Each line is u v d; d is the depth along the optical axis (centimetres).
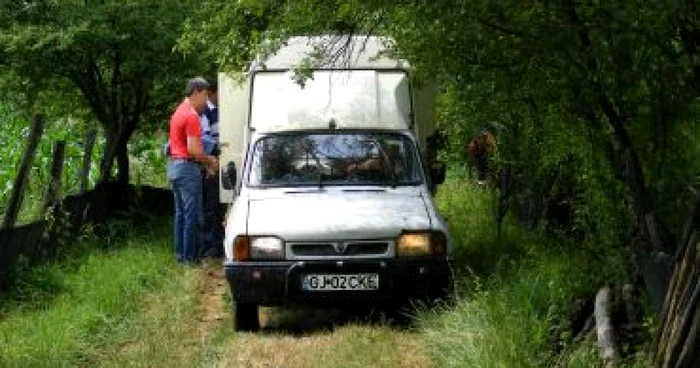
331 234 827
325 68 974
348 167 942
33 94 1320
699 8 524
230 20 744
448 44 661
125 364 730
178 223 1137
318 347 765
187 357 748
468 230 1153
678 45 575
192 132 1123
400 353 739
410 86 1012
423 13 628
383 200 888
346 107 989
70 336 788
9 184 1473
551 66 630
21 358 723
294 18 692
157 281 1025
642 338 616
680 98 612
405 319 860
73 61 1274
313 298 824
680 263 542
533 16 601
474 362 657
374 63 1014
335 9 674
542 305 742
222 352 762
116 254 1154
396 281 830
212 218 1199
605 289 680
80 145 1655
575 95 632
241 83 1030
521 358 639
